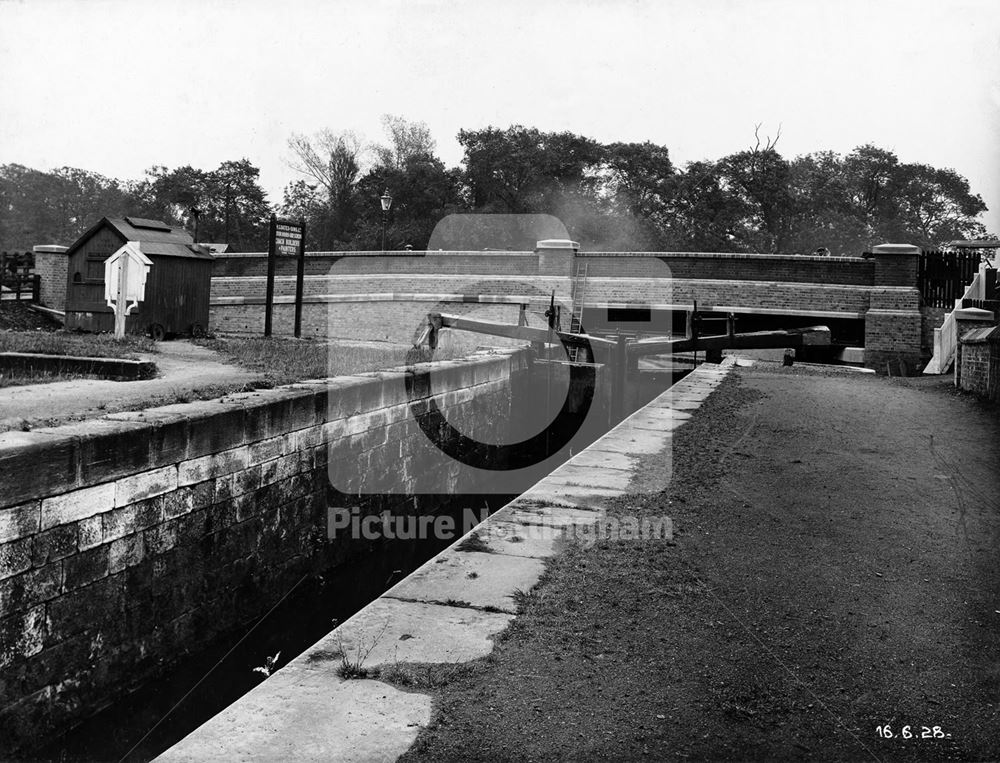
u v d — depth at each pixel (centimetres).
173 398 857
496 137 5638
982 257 2366
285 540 872
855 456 872
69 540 602
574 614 471
